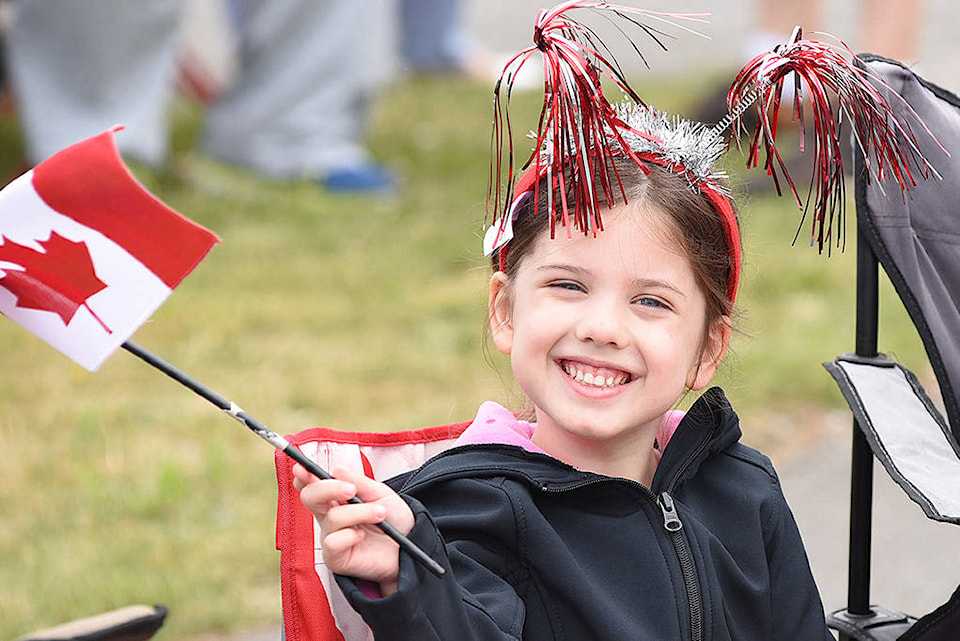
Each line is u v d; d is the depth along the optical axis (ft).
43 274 6.92
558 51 8.32
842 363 10.69
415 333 26.09
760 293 27.43
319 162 36.19
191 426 21.75
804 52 9.38
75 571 17.33
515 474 9.14
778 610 9.95
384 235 32.42
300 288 28.58
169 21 33.60
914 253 10.55
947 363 10.61
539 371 9.06
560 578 8.94
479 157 39.73
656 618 9.13
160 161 34.78
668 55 50.39
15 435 21.40
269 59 36.09
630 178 9.18
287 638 8.85
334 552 7.32
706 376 9.85
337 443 9.52
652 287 9.04
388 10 51.31
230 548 18.03
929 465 9.71
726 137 9.69
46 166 6.89
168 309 27.04
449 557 8.76
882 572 17.92
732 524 9.87
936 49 46.16
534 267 9.12
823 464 20.70
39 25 32.60
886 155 10.37
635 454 9.71
